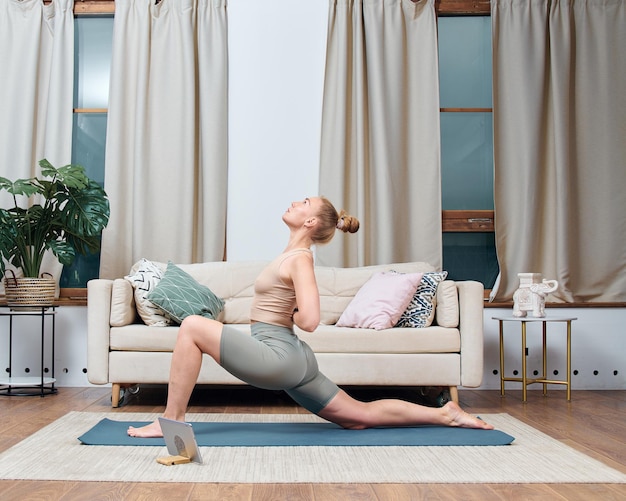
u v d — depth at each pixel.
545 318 4.04
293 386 2.70
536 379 4.12
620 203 4.70
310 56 4.75
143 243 4.55
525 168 4.66
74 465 2.29
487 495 2.00
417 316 3.83
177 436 2.37
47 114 4.63
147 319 3.78
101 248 4.55
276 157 4.71
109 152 4.59
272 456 2.46
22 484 2.07
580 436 2.91
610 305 4.58
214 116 4.62
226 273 4.27
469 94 4.88
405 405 2.92
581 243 4.70
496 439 2.74
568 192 4.64
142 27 4.67
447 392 3.77
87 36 4.84
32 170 4.64
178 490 2.02
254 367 2.58
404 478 2.16
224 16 4.70
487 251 4.83
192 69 4.64
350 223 2.86
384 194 4.59
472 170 4.86
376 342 3.62
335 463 2.36
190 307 3.76
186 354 2.58
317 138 4.72
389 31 4.73
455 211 4.78
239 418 3.31
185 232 4.57
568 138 4.68
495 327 4.57
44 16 4.70
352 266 4.66
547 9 4.77
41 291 4.14
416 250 4.66
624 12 4.77
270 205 4.69
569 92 4.73
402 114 4.70
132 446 2.59
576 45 4.78
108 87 4.84
